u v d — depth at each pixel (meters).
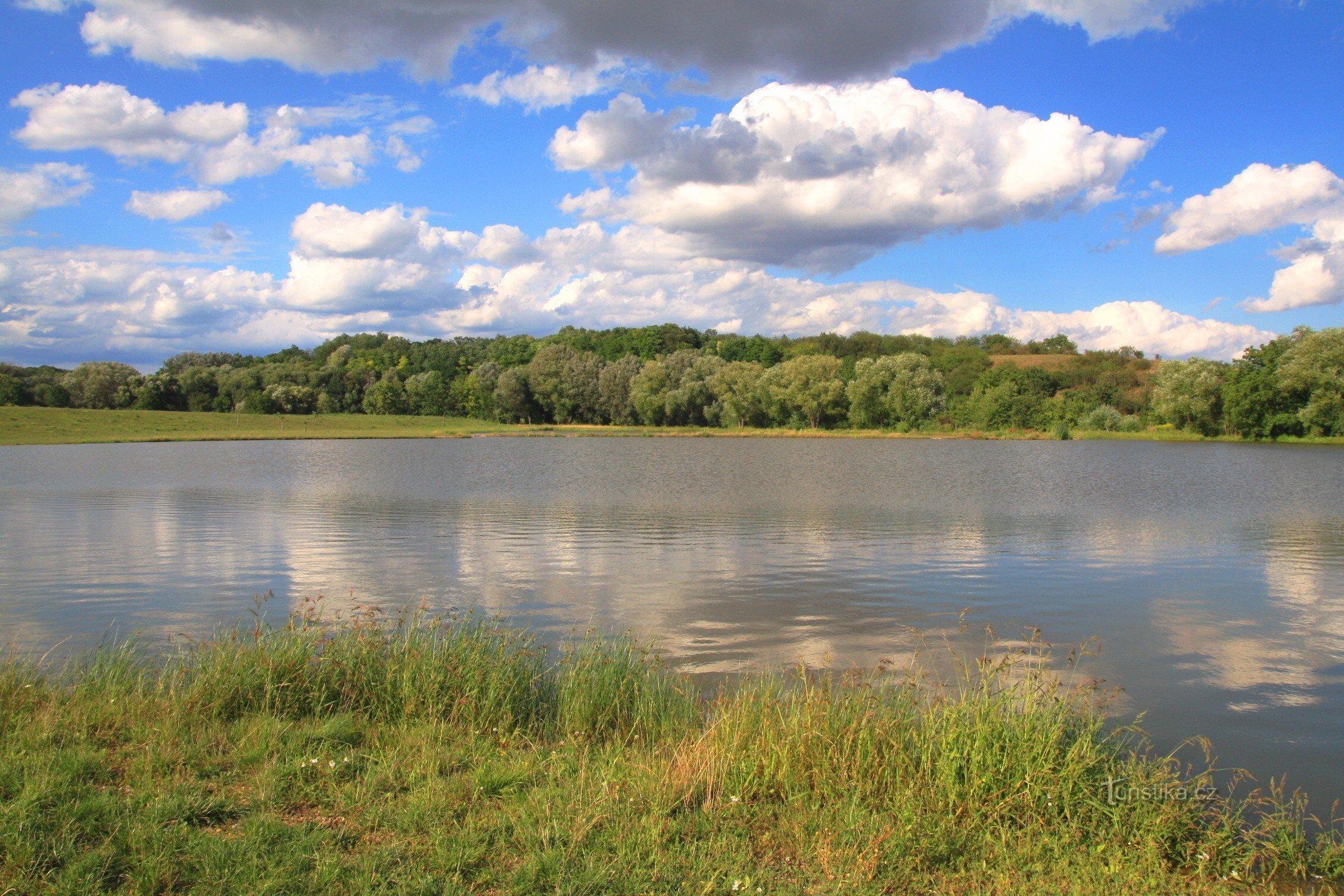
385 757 6.32
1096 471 43.62
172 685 7.61
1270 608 13.98
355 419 102.25
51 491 33.66
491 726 7.42
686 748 6.55
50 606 13.80
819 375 87.38
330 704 7.64
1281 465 47.00
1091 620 13.16
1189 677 10.32
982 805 5.80
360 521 24.67
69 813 5.11
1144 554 19.09
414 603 14.12
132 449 63.19
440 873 4.67
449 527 23.36
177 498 31.11
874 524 24.00
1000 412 80.69
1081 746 6.21
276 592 14.95
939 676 10.12
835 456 56.31
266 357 157.25
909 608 13.82
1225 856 5.43
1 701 7.10
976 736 6.30
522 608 13.79
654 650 11.27
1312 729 8.62
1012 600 14.45
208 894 4.40
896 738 6.52
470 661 8.38
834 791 5.96
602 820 5.35
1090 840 5.51
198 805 5.33
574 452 62.09
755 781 5.95
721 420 93.75
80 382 101.44
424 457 56.44
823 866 4.91
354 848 4.92
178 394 106.31
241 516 25.86
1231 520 25.05
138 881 4.44
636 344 130.88
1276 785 7.21
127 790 5.56
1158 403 75.31
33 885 4.41
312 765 6.04
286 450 64.31
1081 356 108.19
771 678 8.65
